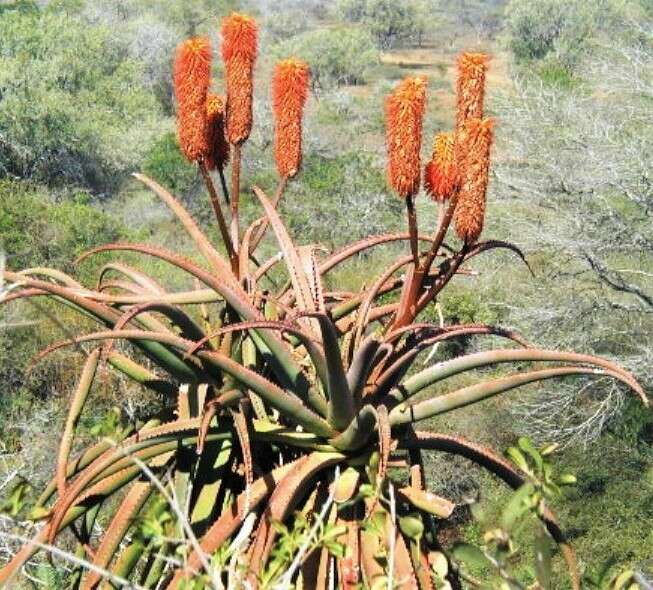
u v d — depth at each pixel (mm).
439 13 75625
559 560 10648
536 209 15555
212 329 4113
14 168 26438
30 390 11266
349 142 31469
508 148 16453
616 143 15102
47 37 31672
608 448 13375
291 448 3975
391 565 2643
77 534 3758
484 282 15688
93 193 26484
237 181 3846
